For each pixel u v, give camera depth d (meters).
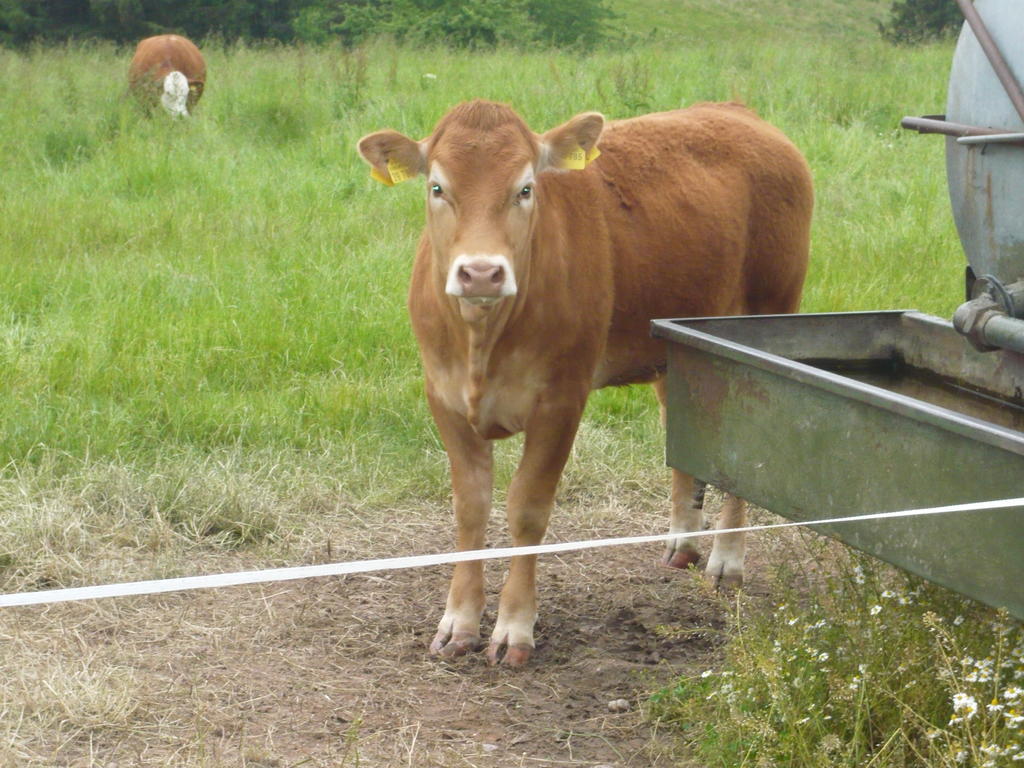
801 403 3.10
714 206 4.75
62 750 3.38
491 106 3.81
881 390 2.87
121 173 10.01
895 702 3.14
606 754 3.48
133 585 2.57
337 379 6.21
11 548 4.55
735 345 3.32
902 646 3.27
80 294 7.16
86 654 3.93
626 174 4.56
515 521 4.09
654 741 3.45
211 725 3.55
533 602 4.14
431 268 4.02
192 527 4.89
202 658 3.98
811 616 3.60
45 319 6.73
